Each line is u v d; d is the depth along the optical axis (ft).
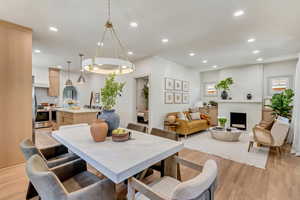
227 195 5.88
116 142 5.20
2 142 7.86
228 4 6.95
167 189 3.98
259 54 14.65
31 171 2.87
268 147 11.73
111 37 10.66
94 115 14.24
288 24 8.78
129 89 17.87
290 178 7.15
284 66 16.80
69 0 6.57
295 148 10.71
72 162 4.61
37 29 9.27
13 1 6.55
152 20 8.38
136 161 3.65
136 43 11.84
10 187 6.25
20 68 8.50
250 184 6.65
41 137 14.33
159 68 16.14
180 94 19.33
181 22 8.59
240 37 10.64
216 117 21.43
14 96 8.25
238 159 9.41
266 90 17.97
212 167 3.05
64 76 23.36
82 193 3.06
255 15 7.86
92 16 7.93
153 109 15.44
